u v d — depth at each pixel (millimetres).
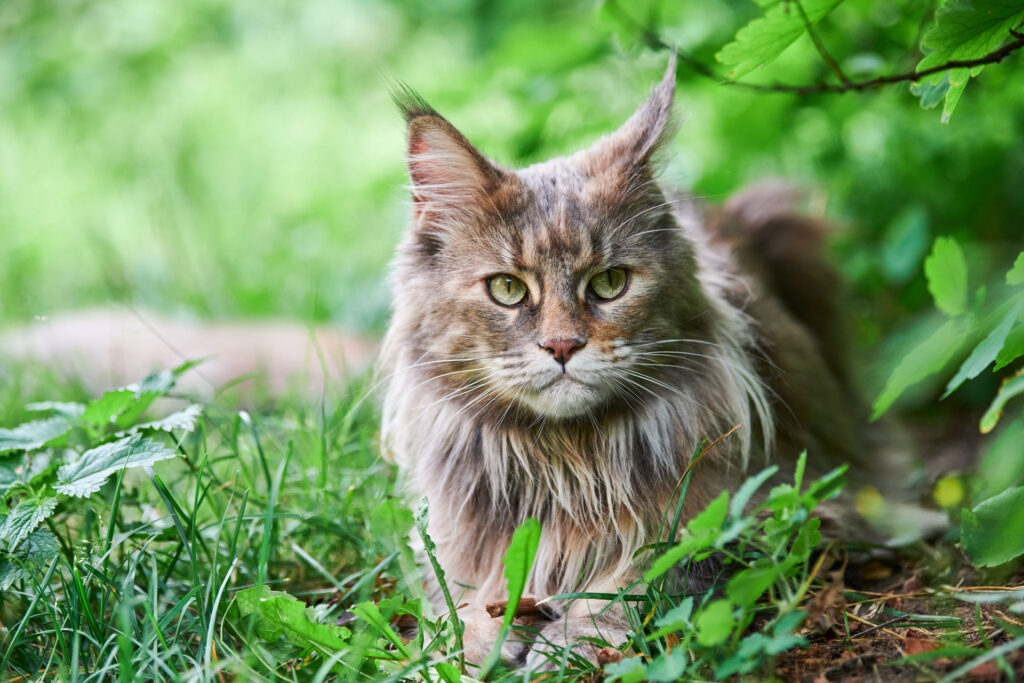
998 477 2389
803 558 2092
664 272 2719
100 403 2830
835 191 5086
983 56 2436
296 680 2242
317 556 3041
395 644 2260
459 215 2768
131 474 3441
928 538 2957
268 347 5086
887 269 4273
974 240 4645
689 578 2605
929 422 4258
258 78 8781
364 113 8508
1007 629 2098
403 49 8945
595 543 2748
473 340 2725
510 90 5059
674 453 2727
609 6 3379
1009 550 2203
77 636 2168
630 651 2332
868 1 4051
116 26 7871
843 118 4953
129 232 7332
